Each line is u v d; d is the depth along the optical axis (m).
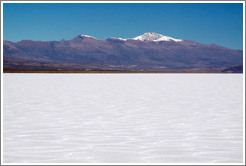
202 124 10.19
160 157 6.66
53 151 7.08
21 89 25.91
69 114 12.23
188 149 7.25
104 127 9.67
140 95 20.67
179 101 17.03
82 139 8.15
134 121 10.70
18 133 8.82
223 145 7.58
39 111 13.02
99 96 19.86
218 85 33.94
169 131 9.11
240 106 14.84
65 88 27.58
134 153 6.95
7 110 13.29
